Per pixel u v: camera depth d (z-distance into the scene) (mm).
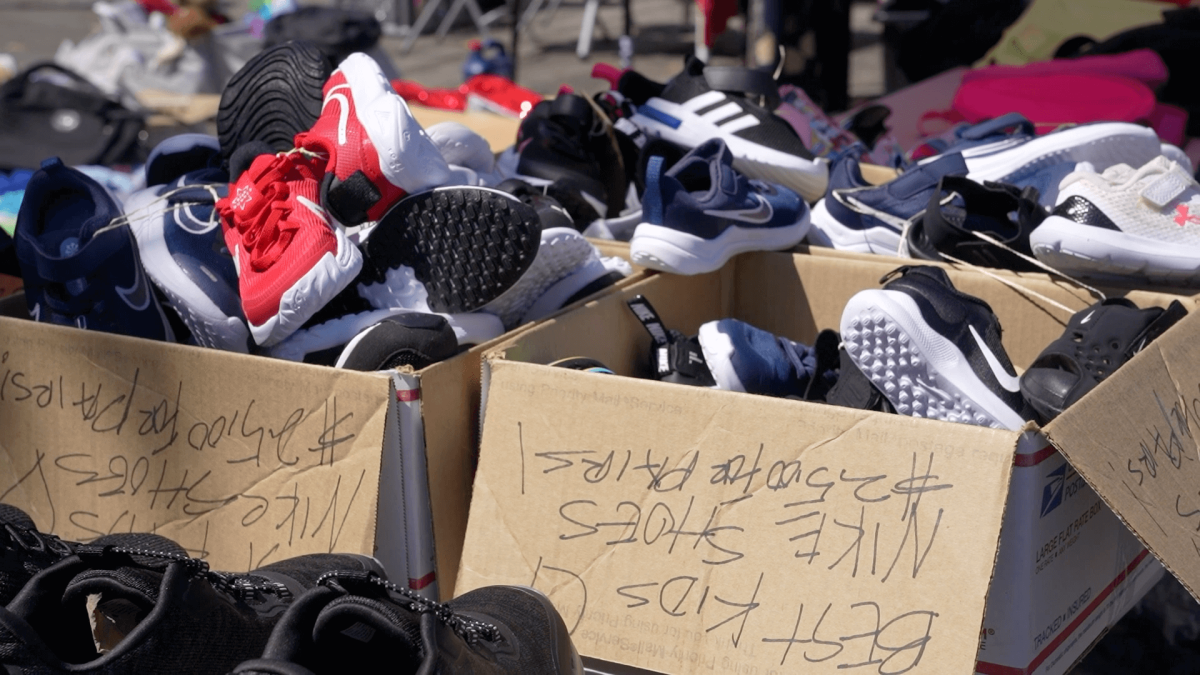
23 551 965
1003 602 1062
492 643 970
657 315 1606
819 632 1050
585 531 1164
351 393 1193
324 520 1203
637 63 6457
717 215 1657
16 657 812
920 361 1269
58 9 9031
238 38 4082
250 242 1340
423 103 3248
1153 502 1066
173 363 1302
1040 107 2502
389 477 1206
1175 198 1533
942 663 997
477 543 1208
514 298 1457
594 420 1180
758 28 3016
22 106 3023
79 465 1364
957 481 1023
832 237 1890
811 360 1600
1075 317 1331
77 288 1389
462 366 1269
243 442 1260
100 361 1349
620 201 1977
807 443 1089
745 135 1910
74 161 2896
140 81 4004
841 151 2223
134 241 1403
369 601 833
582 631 1146
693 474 1130
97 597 1022
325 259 1298
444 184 1354
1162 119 2572
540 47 7184
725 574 1099
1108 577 1247
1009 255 1669
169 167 1731
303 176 1370
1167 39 3018
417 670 836
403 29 7855
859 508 1058
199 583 891
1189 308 1473
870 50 6793
